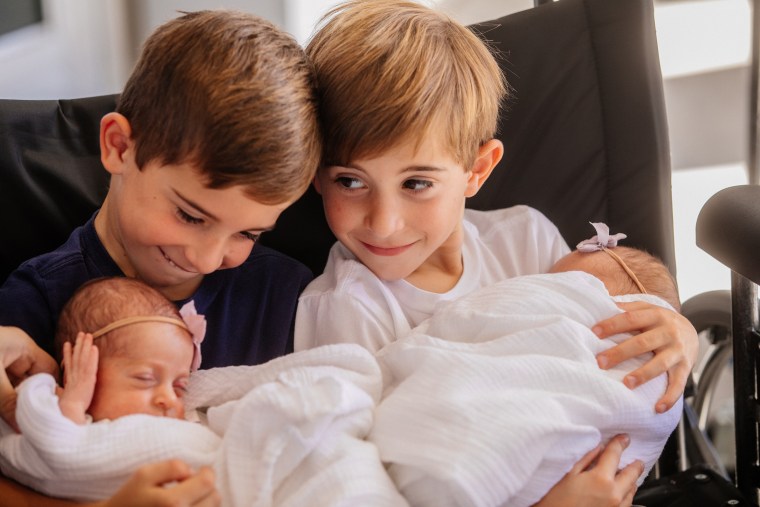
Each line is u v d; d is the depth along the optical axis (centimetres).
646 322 107
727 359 143
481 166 115
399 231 106
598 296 109
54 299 105
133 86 95
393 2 109
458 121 103
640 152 131
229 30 92
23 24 212
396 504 87
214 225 93
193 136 88
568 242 136
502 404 92
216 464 89
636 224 133
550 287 110
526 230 130
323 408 87
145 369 94
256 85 89
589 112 132
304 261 131
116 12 216
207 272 97
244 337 115
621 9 129
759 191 111
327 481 86
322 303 115
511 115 132
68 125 120
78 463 87
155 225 93
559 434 92
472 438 88
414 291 117
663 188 132
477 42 111
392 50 100
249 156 88
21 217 117
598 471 96
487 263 128
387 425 94
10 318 103
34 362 95
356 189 105
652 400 103
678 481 123
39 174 117
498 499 88
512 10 208
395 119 98
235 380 104
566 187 134
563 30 131
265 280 118
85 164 120
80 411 90
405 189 104
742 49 206
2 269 119
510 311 107
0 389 91
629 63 130
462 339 107
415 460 89
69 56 216
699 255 216
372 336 113
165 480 81
